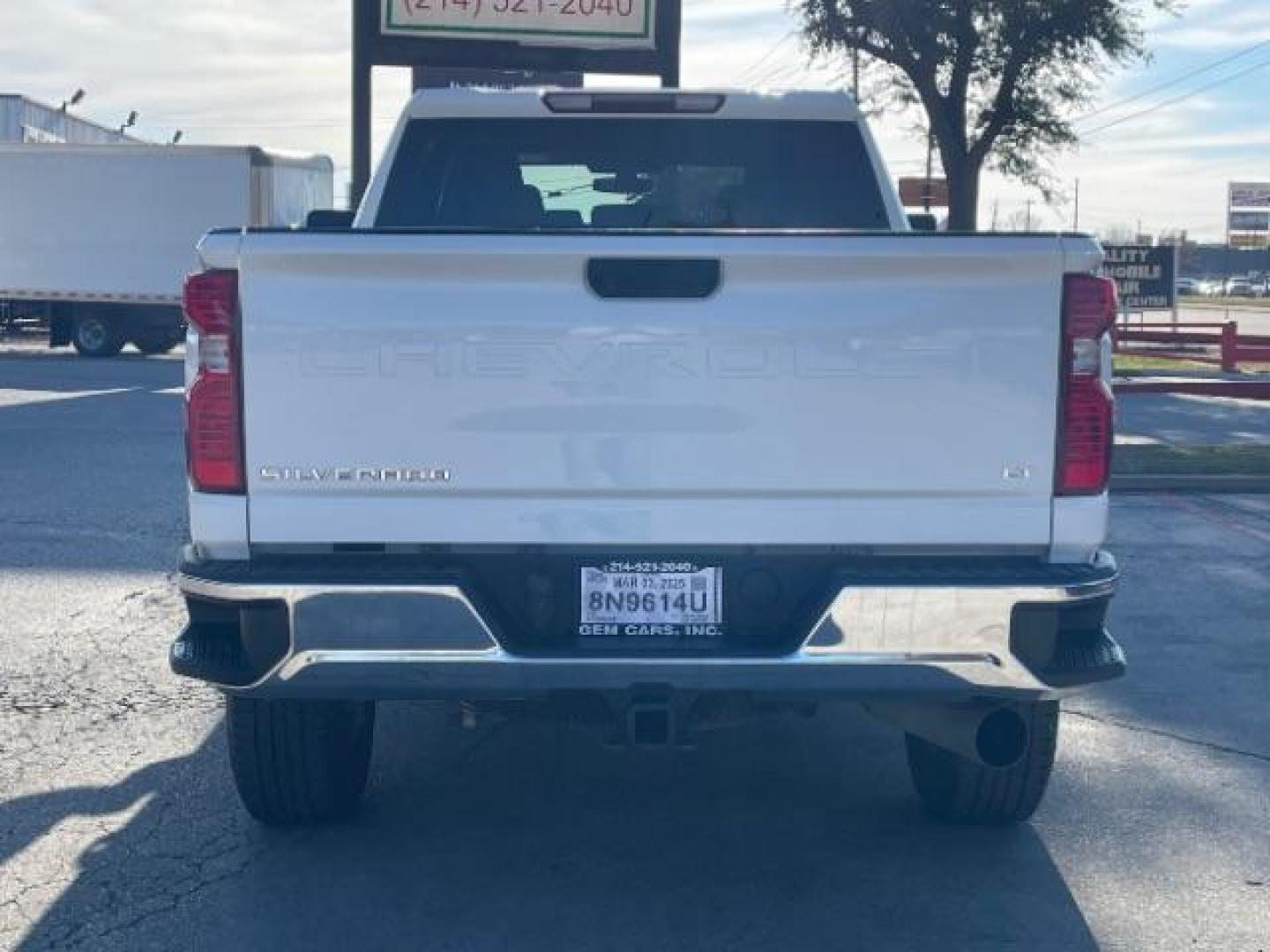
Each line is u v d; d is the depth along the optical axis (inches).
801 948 180.7
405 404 172.6
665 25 676.7
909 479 174.2
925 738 195.3
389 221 265.0
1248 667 307.4
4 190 1273.4
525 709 191.0
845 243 171.2
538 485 173.6
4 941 179.2
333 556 175.9
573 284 171.8
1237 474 546.3
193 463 174.2
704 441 173.2
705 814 225.5
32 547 413.1
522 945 180.4
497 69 671.8
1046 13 1314.0
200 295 172.2
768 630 177.9
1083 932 185.3
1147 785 237.9
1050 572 174.6
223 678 175.8
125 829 214.7
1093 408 174.9
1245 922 188.2
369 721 223.6
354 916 188.1
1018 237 172.2
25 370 1120.2
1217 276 5226.4
